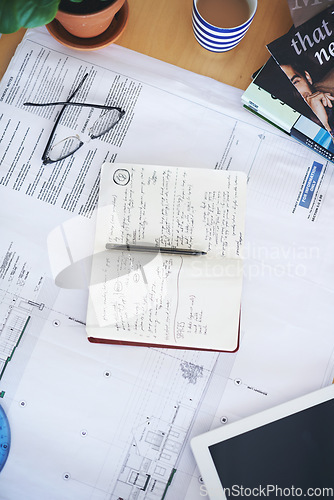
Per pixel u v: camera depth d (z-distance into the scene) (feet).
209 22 2.14
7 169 2.21
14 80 2.24
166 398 2.11
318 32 2.19
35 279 2.16
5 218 2.19
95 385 2.11
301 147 2.25
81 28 2.02
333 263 2.21
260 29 2.27
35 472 2.06
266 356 2.15
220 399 2.12
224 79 2.27
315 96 2.16
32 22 1.77
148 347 2.13
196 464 2.09
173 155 2.24
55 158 2.22
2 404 2.09
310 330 2.17
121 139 2.24
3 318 2.13
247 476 2.05
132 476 2.08
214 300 2.11
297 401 2.09
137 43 2.27
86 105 2.23
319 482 2.05
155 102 2.25
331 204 2.24
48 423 2.09
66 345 2.12
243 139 2.25
